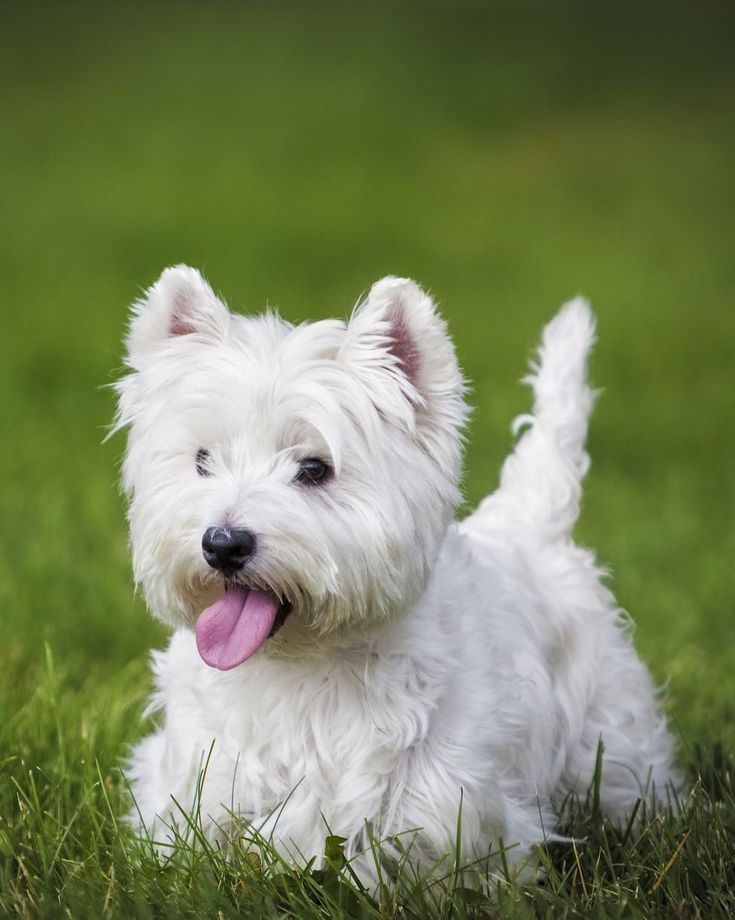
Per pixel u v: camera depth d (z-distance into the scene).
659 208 33.88
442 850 5.61
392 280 5.82
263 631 5.43
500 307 24.11
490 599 6.39
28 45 54.69
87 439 15.54
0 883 5.68
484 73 49.94
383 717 5.63
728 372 20.20
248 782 5.70
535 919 5.48
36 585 10.05
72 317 22.09
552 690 6.77
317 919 5.29
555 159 38.88
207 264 26.52
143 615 9.55
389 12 62.44
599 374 20.00
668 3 62.69
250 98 45.75
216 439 5.68
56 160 37.03
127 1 65.06
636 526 13.04
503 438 15.54
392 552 5.58
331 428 5.52
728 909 5.44
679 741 7.86
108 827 6.20
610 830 6.46
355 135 41.06
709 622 10.40
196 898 5.39
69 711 7.34
